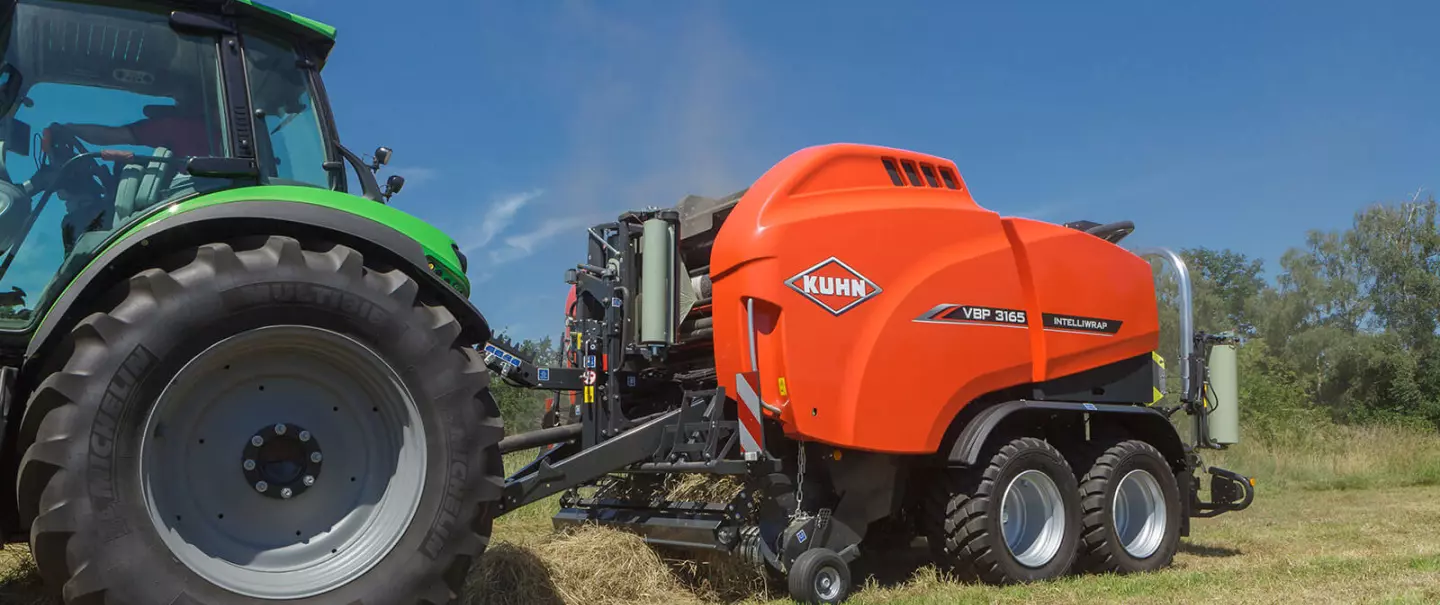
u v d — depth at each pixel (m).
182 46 3.75
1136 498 6.27
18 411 3.17
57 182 3.46
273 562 3.31
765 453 4.86
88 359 3.00
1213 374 7.17
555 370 5.20
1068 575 5.68
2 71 3.46
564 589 4.74
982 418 5.51
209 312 3.18
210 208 3.35
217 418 3.33
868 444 5.11
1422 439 16.69
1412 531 7.75
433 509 3.48
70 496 2.91
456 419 3.55
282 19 3.98
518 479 5.27
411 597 3.43
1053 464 5.73
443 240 3.99
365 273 3.49
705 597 5.09
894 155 5.55
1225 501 6.92
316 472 3.44
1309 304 42.78
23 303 3.31
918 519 5.79
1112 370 6.41
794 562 4.89
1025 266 5.94
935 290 5.46
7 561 4.62
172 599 3.06
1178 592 4.94
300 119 4.04
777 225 4.97
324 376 3.48
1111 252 6.49
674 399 6.14
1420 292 41.28
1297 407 17.89
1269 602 4.52
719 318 5.07
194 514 3.23
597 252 5.75
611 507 5.70
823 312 5.04
